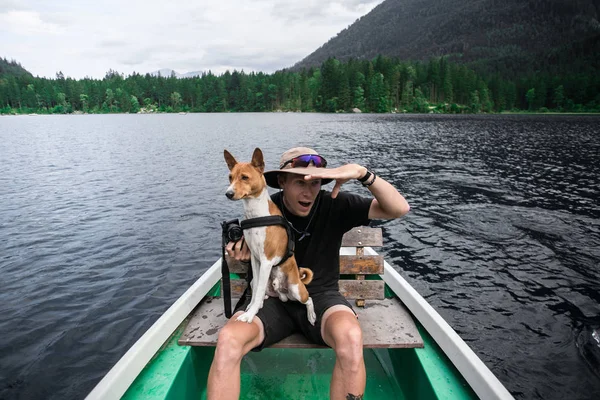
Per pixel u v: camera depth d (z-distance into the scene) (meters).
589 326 5.21
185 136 37.41
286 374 2.94
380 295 3.09
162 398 2.14
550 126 51.56
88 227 9.19
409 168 17.30
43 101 145.12
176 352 2.59
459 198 11.73
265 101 139.75
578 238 8.28
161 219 9.78
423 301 2.93
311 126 51.56
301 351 3.22
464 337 5.04
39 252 7.69
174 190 13.06
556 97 130.62
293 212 2.63
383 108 119.19
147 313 5.59
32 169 18.05
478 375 2.07
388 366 3.04
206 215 10.09
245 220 2.30
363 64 140.38
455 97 134.75
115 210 10.64
